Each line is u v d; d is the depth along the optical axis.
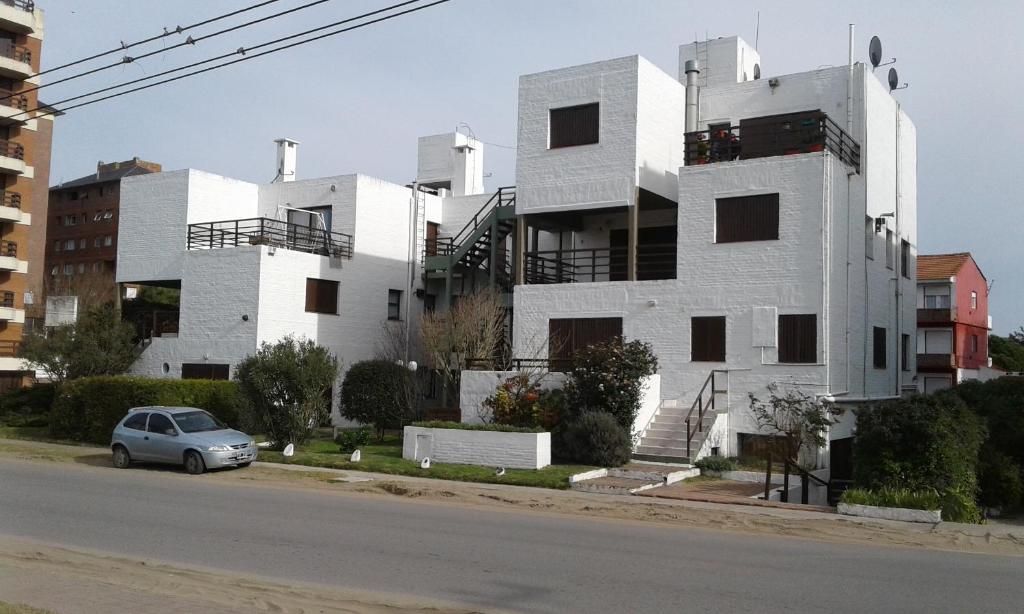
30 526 13.29
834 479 22.72
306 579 9.89
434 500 16.89
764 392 23.34
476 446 21.58
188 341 32.44
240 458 21.34
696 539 12.89
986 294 51.25
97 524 13.53
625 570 10.47
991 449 20.72
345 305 33.97
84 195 75.50
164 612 8.11
